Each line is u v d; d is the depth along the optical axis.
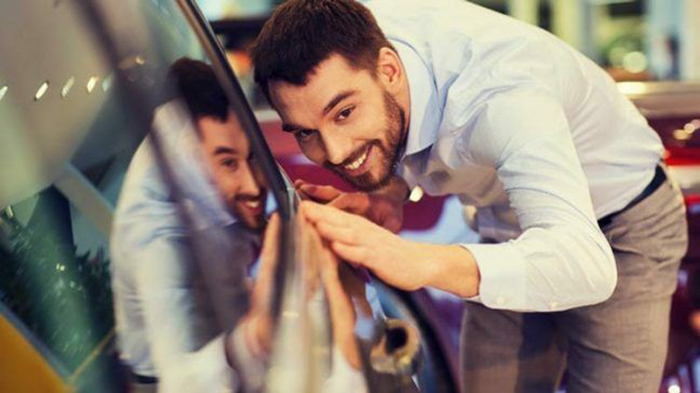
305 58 2.30
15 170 1.50
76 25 1.63
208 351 1.55
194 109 1.79
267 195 1.95
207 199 1.72
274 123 4.18
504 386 3.06
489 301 2.18
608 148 2.72
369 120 2.36
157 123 1.68
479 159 2.37
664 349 2.83
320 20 2.31
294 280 1.84
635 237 2.78
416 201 3.89
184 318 1.55
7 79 1.53
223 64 1.97
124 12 1.72
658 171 2.83
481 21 2.42
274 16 2.37
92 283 1.48
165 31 1.81
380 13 2.48
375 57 2.33
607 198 2.76
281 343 1.69
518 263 2.15
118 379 1.44
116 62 1.66
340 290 2.01
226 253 1.70
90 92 1.60
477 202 2.78
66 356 1.43
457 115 2.34
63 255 1.48
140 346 1.48
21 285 1.45
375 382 1.93
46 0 1.61
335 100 2.32
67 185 1.52
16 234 1.47
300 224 2.02
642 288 2.79
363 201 2.74
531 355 3.04
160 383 1.48
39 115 1.54
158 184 1.62
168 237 1.59
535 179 2.21
